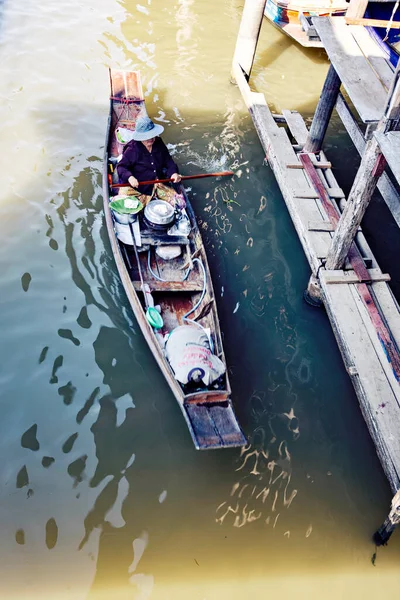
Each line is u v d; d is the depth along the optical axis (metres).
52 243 6.31
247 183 7.55
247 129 8.48
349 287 5.67
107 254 6.27
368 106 5.46
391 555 4.38
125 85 8.03
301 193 6.80
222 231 6.87
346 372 5.55
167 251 5.92
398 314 5.50
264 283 6.32
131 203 6.04
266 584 4.12
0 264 6.02
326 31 6.45
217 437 4.34
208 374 4.76
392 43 6.79
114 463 4.68
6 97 8.34
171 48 10.05
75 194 6.96
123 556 4.17
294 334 5.83
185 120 8.51
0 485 4.44
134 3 11.18
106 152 6.82
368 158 4.77
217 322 5.20
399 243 6.98
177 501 4.51
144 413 5.01
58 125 8.02
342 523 4.53
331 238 6.25
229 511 4.49
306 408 5.23
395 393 4.77
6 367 5.18
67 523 4.30
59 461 4.63
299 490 4.68
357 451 4.99
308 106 9.16
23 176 7.09
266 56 10.23
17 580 3.98
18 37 9.62
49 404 4.98
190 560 4.20
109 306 5.76
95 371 5.24
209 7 11.41
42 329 5.51
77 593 3.96
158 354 4.97
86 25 10.26
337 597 4.10
